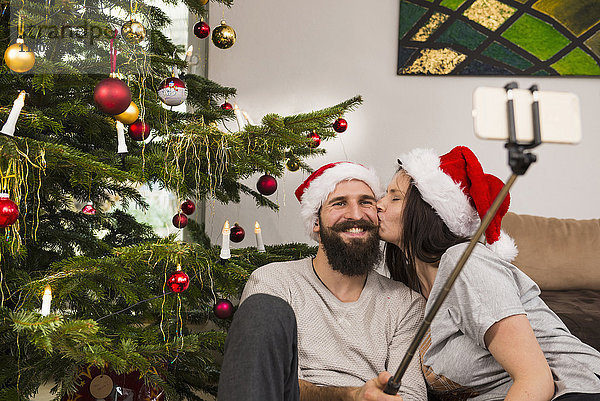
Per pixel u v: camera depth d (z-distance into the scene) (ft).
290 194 9.25
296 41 9.31
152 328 5.12
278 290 4.87
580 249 7.39
